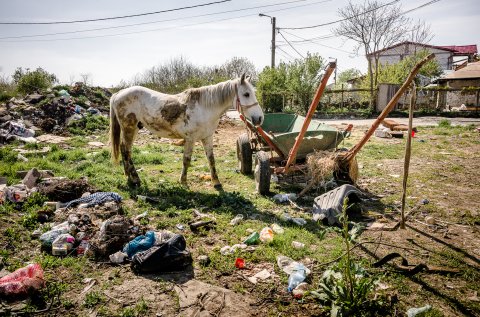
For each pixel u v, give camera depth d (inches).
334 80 1449.3
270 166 266.4
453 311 129.6
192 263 163.3
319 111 978.1
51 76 795.4
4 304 129.2
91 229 182.4
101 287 143.1
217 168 341.4
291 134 248.4
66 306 131.0
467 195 259.8
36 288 137.2
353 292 128.9
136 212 219.5
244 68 1528.1
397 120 803.4
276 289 143.6
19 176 281.0
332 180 254.4
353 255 170.4
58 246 166.1
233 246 176.9
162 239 176.4
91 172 302.4
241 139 311.0
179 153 414.9
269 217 218.7
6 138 449.7
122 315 126.1
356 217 217.3
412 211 225.3
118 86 940.0
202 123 257.1
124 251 166.6
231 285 146.7
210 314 128.3
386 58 1700.3
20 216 203.6
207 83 967.0
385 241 185.6
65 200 229.0
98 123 570.9
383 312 128.4
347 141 493.7
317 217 209.6
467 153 406.3
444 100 990.4
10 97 709.3
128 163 274.7
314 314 128.4
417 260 165.2
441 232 197.2
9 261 157.5
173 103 255.8
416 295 139.3
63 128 530.3
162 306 132.2
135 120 270.1
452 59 1724.9
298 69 904.9
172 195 250.2
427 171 327.6
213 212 222.1
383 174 318.0
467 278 150.1
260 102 973.2
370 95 955.3
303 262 165.0
